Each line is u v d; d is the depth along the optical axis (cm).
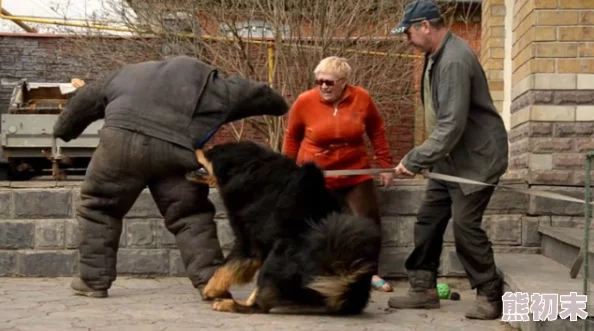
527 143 749
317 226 555
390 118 1425
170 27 1223
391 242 747
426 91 580
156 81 612
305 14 1147
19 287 693
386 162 687
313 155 659
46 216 755
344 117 654
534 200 740
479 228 574
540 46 741
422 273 618
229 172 582
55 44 1744
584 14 735
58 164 1450
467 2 1496
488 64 1053
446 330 531
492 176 566
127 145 599
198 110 612
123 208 629
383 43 1230
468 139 566
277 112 647
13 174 1531
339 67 642
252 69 1193
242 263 586
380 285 716
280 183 573
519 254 734
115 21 1315
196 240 618
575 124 738
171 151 602
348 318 563
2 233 755
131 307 593
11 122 1477
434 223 607
